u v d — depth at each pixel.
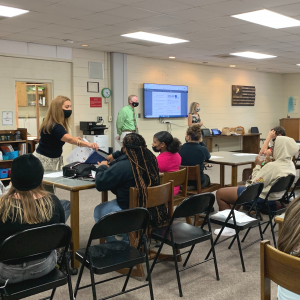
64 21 5.10
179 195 3.83
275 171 3.31
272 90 12.51
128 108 7.19
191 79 9.77
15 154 6.00
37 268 1.88
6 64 6.43
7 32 5.77
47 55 6.91
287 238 1.33
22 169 1.79
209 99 10.34
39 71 6.89
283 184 3.24
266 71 11.90
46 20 5.03
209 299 2.42
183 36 6.17
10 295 1.74
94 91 7.73
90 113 7.72
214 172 7.71
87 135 7.30
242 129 10.83
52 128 3.24
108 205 2.92
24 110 7.38
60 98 3.26
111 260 2.13
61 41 6.56
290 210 1.34
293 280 1.32
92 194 5.55
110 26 5.41
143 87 8.60
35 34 5.94
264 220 4.18
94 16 4.83
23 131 6.16
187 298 2.43
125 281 2.48
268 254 1.41
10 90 6.52
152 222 2.69
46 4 4.29
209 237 2.64
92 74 7.65
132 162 2.70
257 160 3.71
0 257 1.71
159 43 6.80
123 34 6.00
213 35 6.09
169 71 9.17
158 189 2.67
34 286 1.82
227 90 10.86
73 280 2.69
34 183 1.83
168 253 3.19
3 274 1.82
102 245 2.36
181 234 2.62
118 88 7.99
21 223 1.78
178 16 4.84
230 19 5.03
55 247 1.88
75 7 4.41
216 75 10.46
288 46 7.18
